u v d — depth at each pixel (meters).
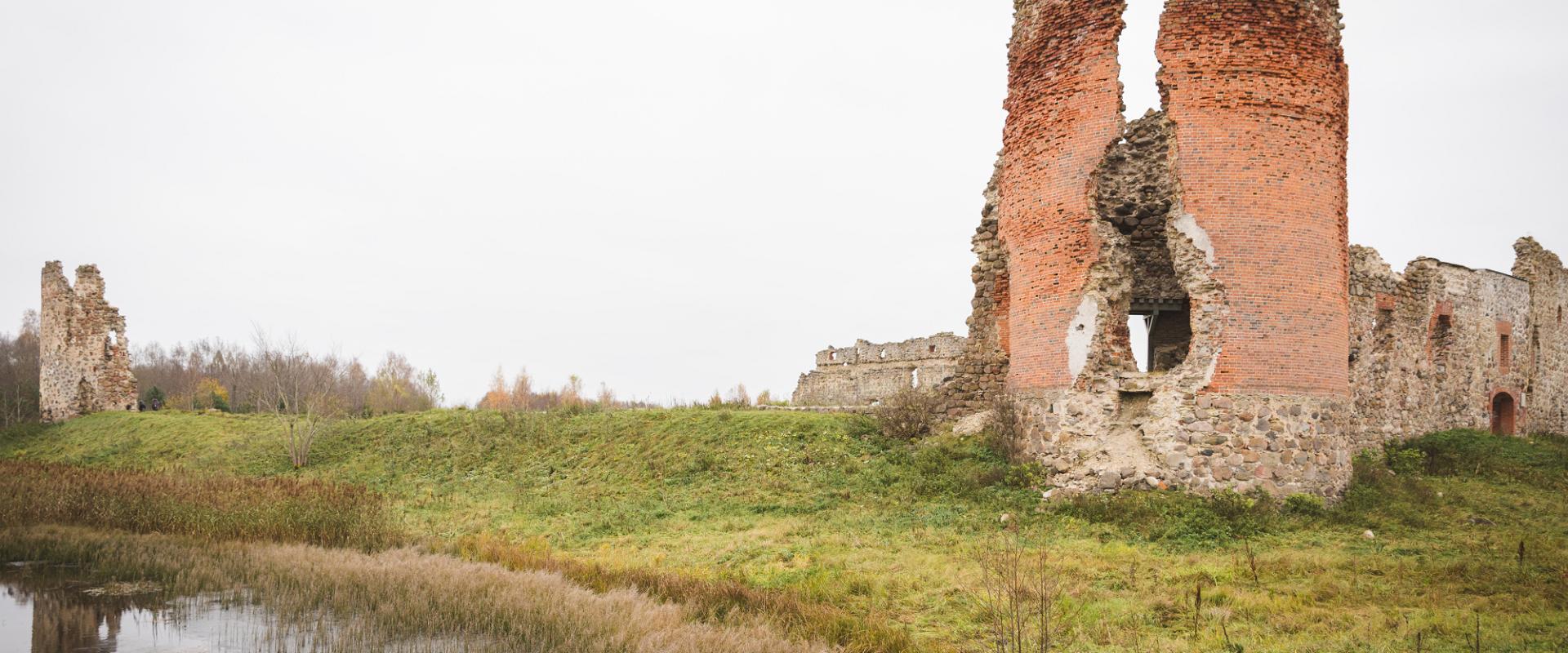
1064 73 17.91
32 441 37.19
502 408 33.72
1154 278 21.73
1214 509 15.02
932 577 11.69
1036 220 18.30
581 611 10.10
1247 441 15.90
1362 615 9.85
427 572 12.10
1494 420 31.55
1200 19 16.70
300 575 12.33
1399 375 25.80
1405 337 26.31
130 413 37.97
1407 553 13.11
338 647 9.38
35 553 14.80
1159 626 9.78
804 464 20.09
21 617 11.07
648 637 9.08
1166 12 16.86
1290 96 16.69
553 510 18.41
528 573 12.09
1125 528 14.60
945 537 14.21
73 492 18.08
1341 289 17.16
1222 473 15.80
